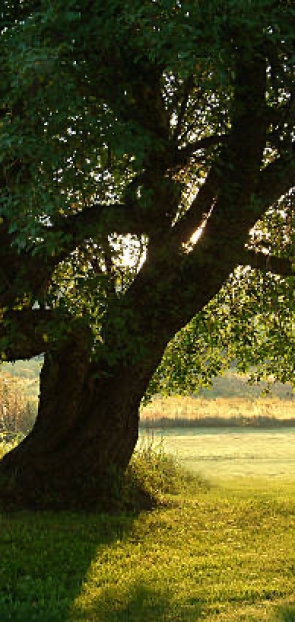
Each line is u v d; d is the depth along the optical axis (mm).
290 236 10344
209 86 6508
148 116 8445
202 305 10000
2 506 10242
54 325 8125
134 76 8031
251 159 8719
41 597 6695
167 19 6199
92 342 8414
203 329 13336
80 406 10938
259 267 10570
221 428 26188
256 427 26641
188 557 8453
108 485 10703
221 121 9438
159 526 9984
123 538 9109
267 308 12516
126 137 6512
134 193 8031
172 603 6578
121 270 10789
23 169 6875
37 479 10648
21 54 5562
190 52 5789
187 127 10883
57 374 10852
